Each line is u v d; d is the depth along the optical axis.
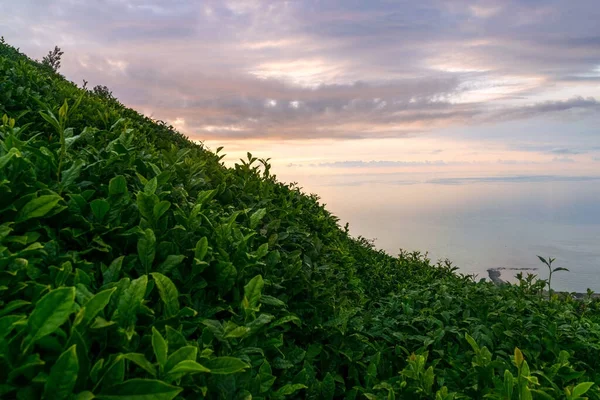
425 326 4.10
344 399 3.12
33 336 1.38
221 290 2.71
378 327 3.99
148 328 1.98
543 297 5.01
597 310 5.19
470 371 3.20
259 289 2.46
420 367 2.95
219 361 1.83
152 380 1.41
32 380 1.36
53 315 1.41
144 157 4.12
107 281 2.14
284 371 2.70
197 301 2.53
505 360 3.59
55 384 1.30
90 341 1.66
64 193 2.72
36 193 2.29
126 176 3.40
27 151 2.81
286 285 3.62
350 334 3.66
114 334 1.72
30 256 2.05
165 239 2.74
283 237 4.33
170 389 1.41
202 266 2.57
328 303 3.81
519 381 2.33
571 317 4.31
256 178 5.75
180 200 3.47
